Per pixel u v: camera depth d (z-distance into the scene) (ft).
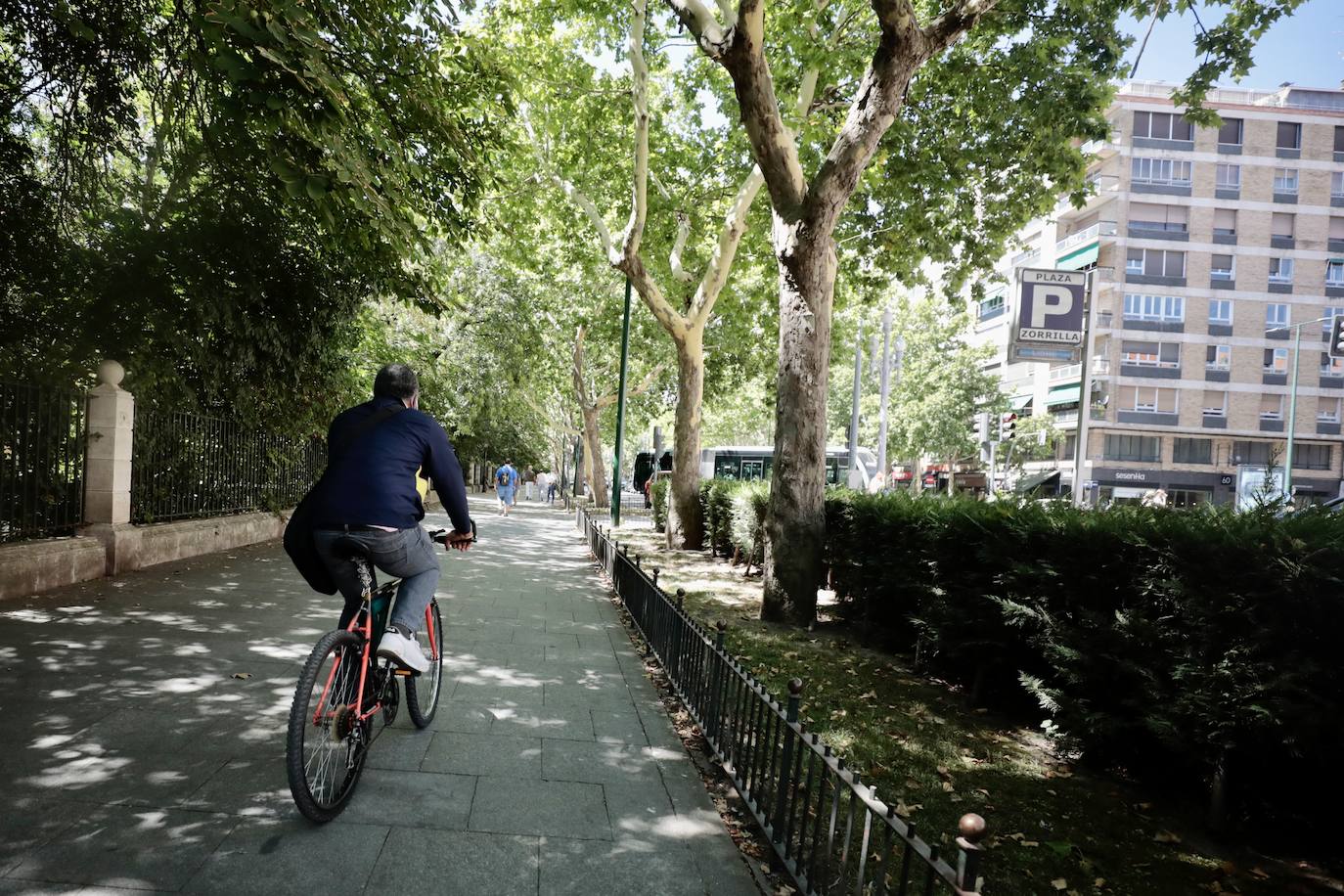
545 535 64.90
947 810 13.43
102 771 12.07
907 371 141.08
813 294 28.84
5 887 8.82
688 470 56.03
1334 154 152.46
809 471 29.07
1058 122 35.88
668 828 11.77
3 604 23.29
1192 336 152.56
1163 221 152.56
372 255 29.73
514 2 48.96
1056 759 16.31
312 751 10.72
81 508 29.32
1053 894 10.86
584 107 52.16
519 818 11.64
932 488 29.32
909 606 23.40
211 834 10.37
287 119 19.60
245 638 20.88
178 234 35.24
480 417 110.83
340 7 23.97
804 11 32.58
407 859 10.16
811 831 11.93
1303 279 153.07
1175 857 12.21
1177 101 30.96
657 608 22.13
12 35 27.66
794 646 25.55
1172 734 13.24
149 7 27.71
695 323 53.98
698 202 55.57
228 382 40.27
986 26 34.37
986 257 43.70
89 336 33.40
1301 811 12.74
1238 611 12.67
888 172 40.57
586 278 91.35
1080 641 15.37
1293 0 28.50
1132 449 153.28
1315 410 152.66
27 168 30.78
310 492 12.14
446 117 27.76
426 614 15.11
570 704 17.60
